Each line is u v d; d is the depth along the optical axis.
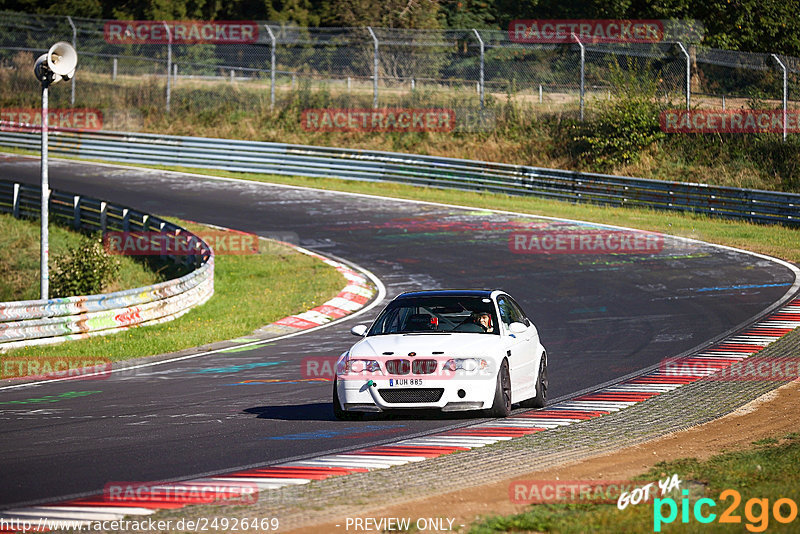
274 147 105.75
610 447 23.16
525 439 24.19
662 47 116.81
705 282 58.16
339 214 85.56
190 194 94.25
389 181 100.50
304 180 103.19
